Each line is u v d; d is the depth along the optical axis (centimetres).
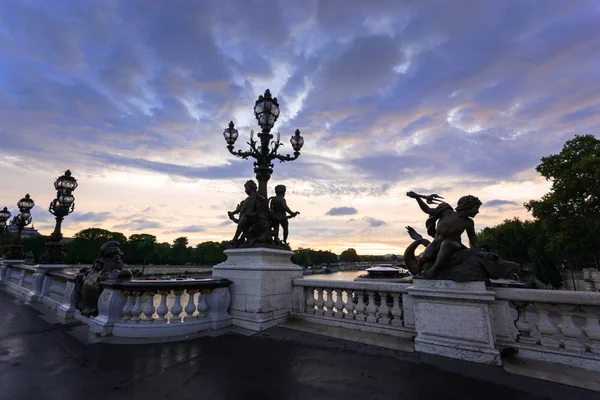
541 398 338
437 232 532
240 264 708
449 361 450
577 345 430
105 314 618
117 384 378
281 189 812
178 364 448
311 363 449
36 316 801
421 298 511
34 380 388
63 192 1149
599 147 2477
